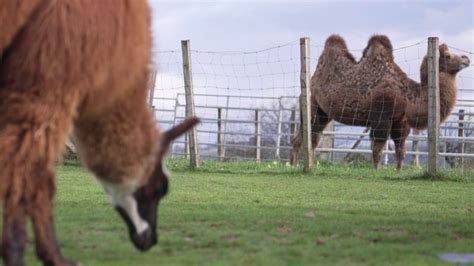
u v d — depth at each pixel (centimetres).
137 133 553
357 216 871
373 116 1798
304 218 833
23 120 479
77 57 488
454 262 592
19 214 477
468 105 2023
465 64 1745
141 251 595
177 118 2030
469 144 2036
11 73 484
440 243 684
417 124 1777
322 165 1747
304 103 1559
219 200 1024
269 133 2084
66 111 489
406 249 639
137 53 533
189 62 1648
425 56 1761
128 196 574
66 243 640
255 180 1374
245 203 994
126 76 527
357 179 1441
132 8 527
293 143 1839
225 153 2155
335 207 973
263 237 689
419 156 2078
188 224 766
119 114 543
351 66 1841
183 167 1616
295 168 1611
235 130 2067
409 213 928
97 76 502
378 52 1806
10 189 473
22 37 486
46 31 482
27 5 484
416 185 1344
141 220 579
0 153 473
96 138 546
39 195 481
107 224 751
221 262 561
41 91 481
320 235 713
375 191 1217
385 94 1777
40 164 480
